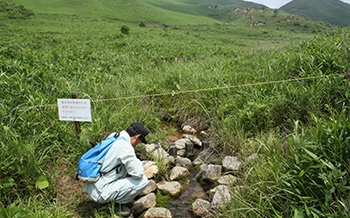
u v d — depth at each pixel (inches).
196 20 3105.3
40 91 231.3
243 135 192.5
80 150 173.6
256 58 304.5
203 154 196.9
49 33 1027.3
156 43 641.6
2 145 146.1
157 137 215.6
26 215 109.8
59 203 141.0
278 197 125.3
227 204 135.1
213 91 239.0
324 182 113.3
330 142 124.3
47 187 146.9
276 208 122.1
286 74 227.9
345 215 103.3
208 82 251.9
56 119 187.0
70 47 532.4
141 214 143.8
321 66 213.9
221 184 161.0
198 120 238.4
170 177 173.8
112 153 138.4
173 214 144.1
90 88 255.6
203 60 390.6
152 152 193.0
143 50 499.8
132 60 398.3
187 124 241.8
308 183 119.6
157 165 177.9
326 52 228.8
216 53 522.0
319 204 110.4
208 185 167.2
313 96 190.7
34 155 153.2
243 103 213.8
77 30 1177.4
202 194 159.8
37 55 349.4
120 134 144.9
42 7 2266.2
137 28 1573.6
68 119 171.6
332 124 128.0
